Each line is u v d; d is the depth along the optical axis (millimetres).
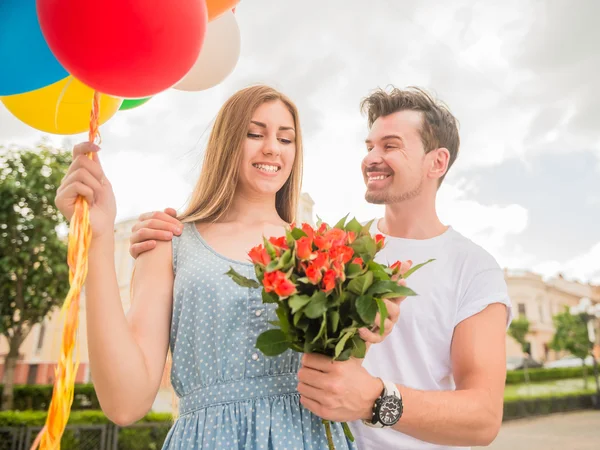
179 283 1364
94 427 7871
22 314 9547
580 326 22531
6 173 9328
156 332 1326
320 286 1042
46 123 1290
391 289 1057
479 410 1376
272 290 1031
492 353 1595
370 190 1930
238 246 1438
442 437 1336
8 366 9656
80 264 933
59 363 816
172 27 939
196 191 1593
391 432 1664
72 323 858
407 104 1908
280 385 1291
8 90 1214
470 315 1685
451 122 1947
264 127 1514
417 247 1853
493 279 1731
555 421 15938
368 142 1960
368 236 1151
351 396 1159
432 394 1343
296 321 1038
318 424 1293
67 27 916
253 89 1560
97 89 1003
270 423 1241
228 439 1218
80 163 1004
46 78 1198
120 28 908
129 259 12031
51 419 787
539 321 26141
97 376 1149
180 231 1461
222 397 1262
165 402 9297
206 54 1727
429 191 1912
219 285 1317
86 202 991
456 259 1807
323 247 1068
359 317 1059
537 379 20953
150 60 952
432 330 1733
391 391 1222
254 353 1289
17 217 9203
